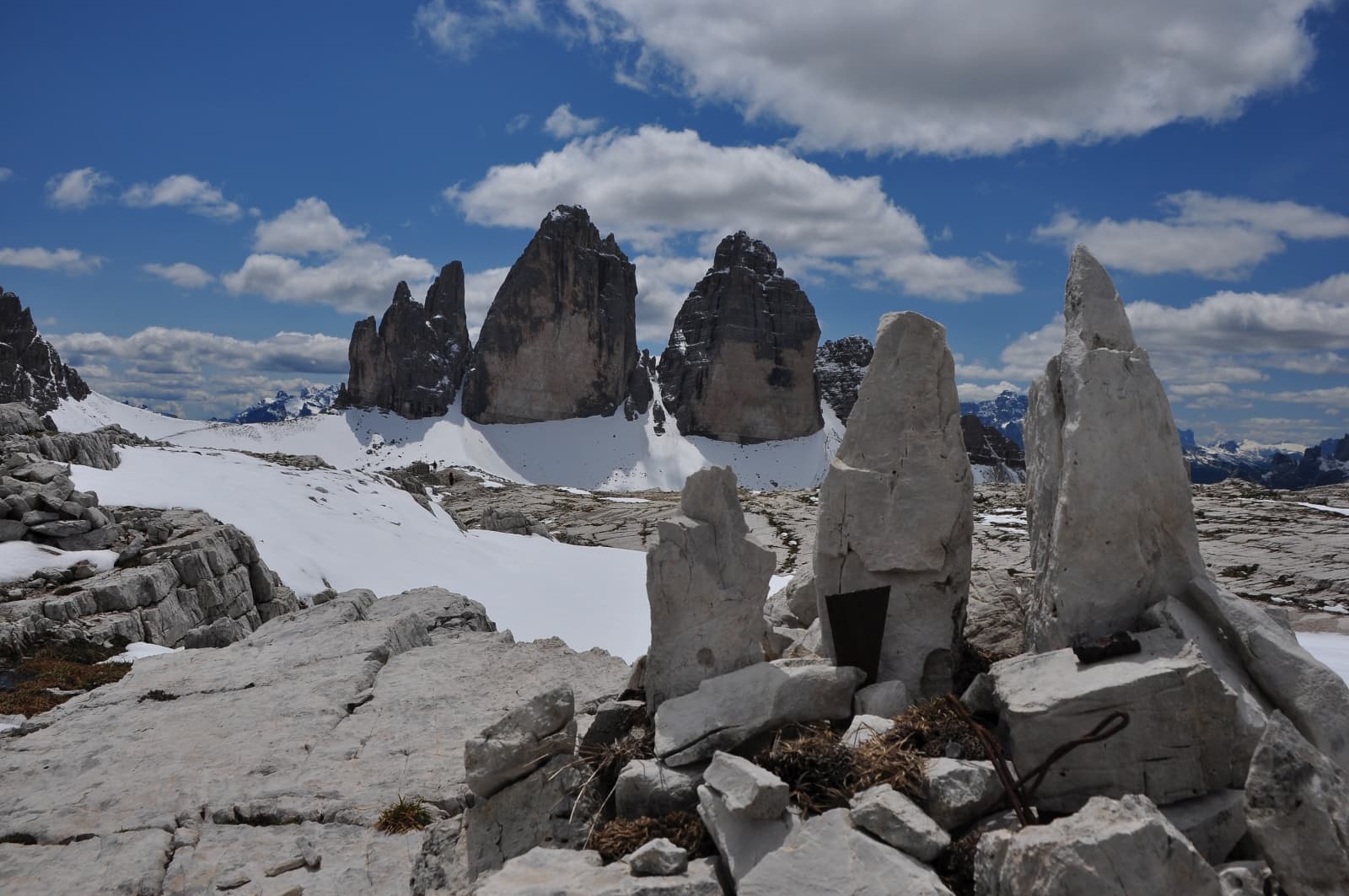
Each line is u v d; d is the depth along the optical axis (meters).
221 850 8.69
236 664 14.87
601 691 12.52
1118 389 7.38
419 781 10.05
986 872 5.26
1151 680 6.07
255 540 35.66
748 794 6.08
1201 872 4.64
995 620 9.96
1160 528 7.30
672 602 8.55
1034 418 8.54
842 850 5.58
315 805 9.48
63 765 10.66
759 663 8.09
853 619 8.21
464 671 14.29
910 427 8.41
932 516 8.24
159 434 190.50
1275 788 5.17
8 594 23.81
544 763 8.09
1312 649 21.22
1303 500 71.44
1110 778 6.07
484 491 115.56
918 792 6.05
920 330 8.52
